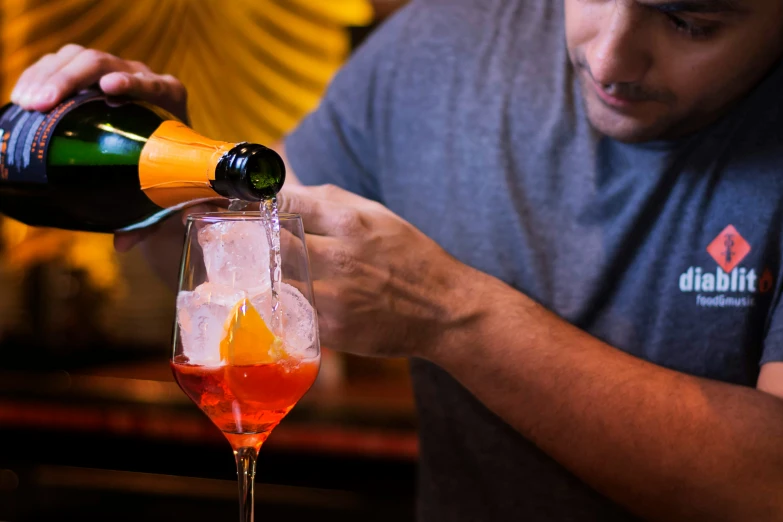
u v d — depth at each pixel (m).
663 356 1.33
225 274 0.93
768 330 1.25
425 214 1.51
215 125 3.02
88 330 2.63
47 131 1.17
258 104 3.01
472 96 1.50
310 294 0.96
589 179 1.39
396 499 2.29
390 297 1.17
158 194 1.12
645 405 1.16
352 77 1.61
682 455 1.14
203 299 0.93
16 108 1.25
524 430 1.21
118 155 1.14
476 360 1.20
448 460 1.48
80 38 2.96
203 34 2.98
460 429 1.46
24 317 2.62
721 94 1.17
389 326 1.19
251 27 2.98
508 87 1.48
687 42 1.12
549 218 1.42
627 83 1.16
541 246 1.42
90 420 2.42
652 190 1.33
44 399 2.46
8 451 2.51
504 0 1.57
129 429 2.41
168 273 1.39
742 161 1.29
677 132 1.28
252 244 0.93
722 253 1.29
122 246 1.29
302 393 0.97
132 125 1.16
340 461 2.31
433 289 1.19
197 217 0.94
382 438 2.26
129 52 2.98
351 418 2.30
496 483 1.44
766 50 1.15
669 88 1.16
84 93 1.23
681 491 1.15
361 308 1.17
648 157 1.33
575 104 1.43
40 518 2.49
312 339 0.96
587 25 1.18
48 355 2.59
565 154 1.42
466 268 1.24
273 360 0.93
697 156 1.31
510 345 1.19
